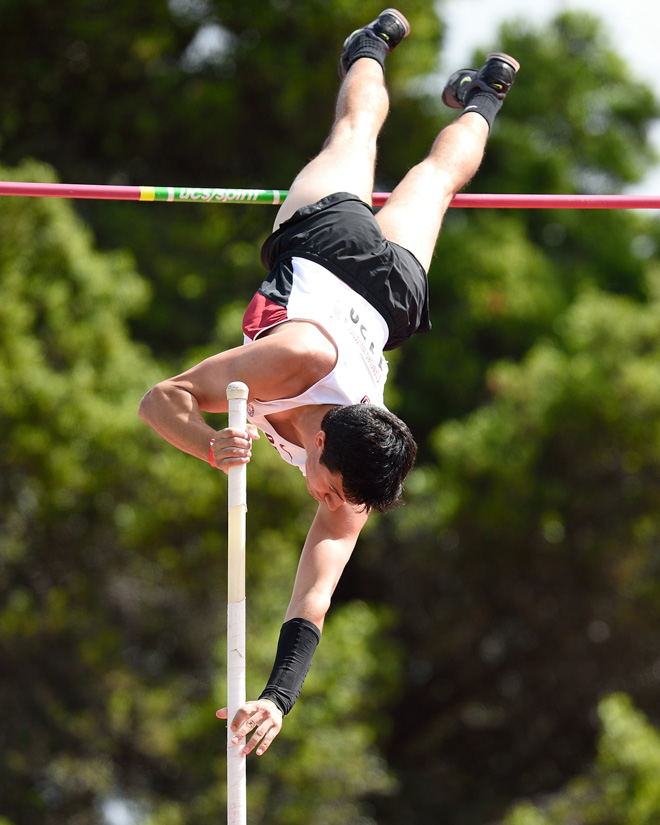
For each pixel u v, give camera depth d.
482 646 50.91
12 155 51.41
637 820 36.41
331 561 12.27
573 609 48.44
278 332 11.89
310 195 13.34
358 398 12.05
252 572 40.00
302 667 11.46
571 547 47.06
